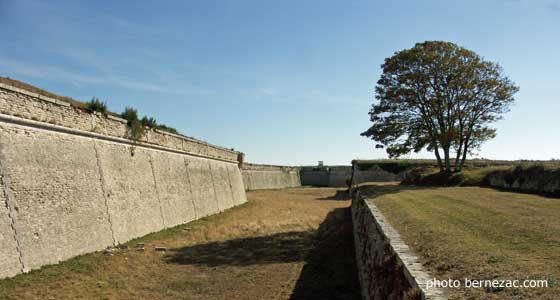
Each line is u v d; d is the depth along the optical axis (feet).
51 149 55.42
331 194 222.89
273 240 76.89
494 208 50.96
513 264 24.41
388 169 222.48
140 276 51.52
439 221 44.06
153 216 82.69
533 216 42.24
